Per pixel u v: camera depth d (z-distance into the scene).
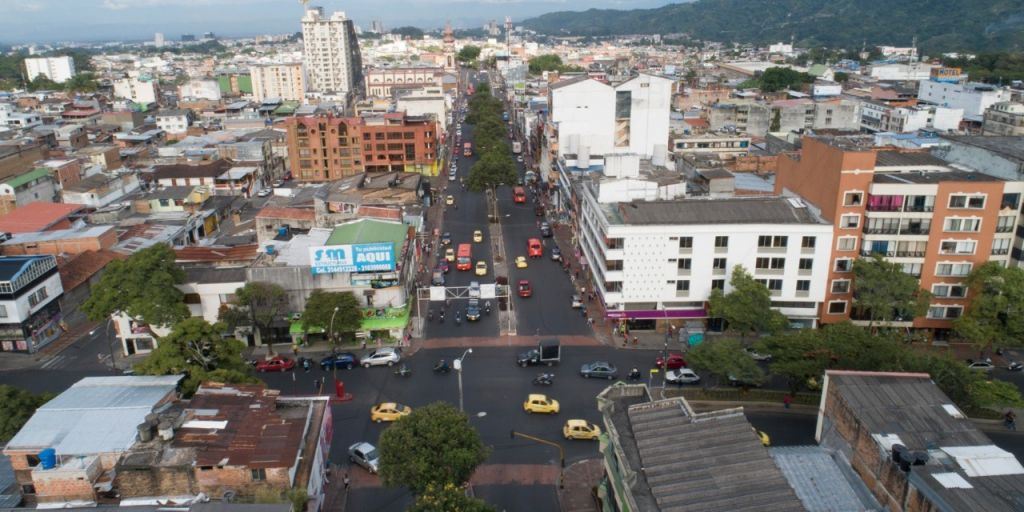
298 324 97.81
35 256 106.19
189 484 51.03
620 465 51.94
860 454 56.00
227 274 101.12
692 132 194.12
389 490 66.56
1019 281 88.75
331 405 82.62
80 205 150.75
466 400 83.81
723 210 101.94
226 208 167.88
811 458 56.12
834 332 79.38
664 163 143.50
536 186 197.50
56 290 107.19
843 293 100.00
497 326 105.81
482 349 97.94
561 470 69.31
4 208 155.25
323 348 98.69
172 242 135.50
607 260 99.12
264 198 184.75
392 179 164.88
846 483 52.66
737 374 77.81
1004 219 94.94
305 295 97.81
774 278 99.44
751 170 148.00
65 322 109.50
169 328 94.38
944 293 98.19
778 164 117.31
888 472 51.66
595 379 89.12
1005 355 97.56
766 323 91.69
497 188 198.62
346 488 66.50
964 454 51.03
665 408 57.22
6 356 99.25
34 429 54.22
